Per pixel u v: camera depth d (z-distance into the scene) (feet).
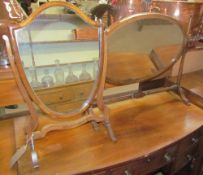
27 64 2.47
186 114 3.67
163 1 3.30
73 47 2.74
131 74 3.49
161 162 3.22
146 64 3.49
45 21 2.43
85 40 2.69
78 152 2.77
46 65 2.67
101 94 2.92
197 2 3.43
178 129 3.27
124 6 3.10
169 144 2.97
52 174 2.43
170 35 3.34
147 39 3.17
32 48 2.46
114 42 2.90
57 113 2.76
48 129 2.84
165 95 4.26
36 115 2.63
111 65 3.13
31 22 2.23
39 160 2.61
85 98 2.96
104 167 2.57
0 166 2.59
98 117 3.10
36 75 2.62
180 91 4.08
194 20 3.59
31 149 2.67
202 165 4.19
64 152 2.76
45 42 2.54
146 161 2.97
